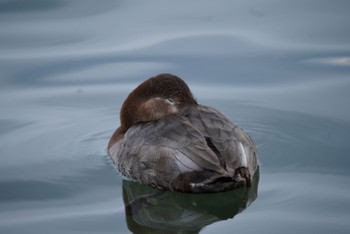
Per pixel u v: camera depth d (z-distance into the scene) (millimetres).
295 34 17938
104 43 17938
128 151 12250
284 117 14695
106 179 12438
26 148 13742
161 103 12852
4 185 12227
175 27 18500
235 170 10836
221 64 16906
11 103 15734
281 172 12258
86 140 14133
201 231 10586
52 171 12781
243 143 11555
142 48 17641
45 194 11898
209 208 11281
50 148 13758
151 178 11695
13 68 17000
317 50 17250
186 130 11438
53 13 19484
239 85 16172
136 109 13125
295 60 16953
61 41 18062
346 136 13695
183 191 11234
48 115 15211
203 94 15758
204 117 11742
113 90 16156
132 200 11516
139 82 16406
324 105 15133
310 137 13742
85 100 15875
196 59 17141
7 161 13188
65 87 16359
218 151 11016
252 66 16844
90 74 16797
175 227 10836
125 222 10875
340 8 19062
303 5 19406
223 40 17781
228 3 19766
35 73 16844
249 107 15188
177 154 11242
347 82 16016
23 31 18469
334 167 12391
